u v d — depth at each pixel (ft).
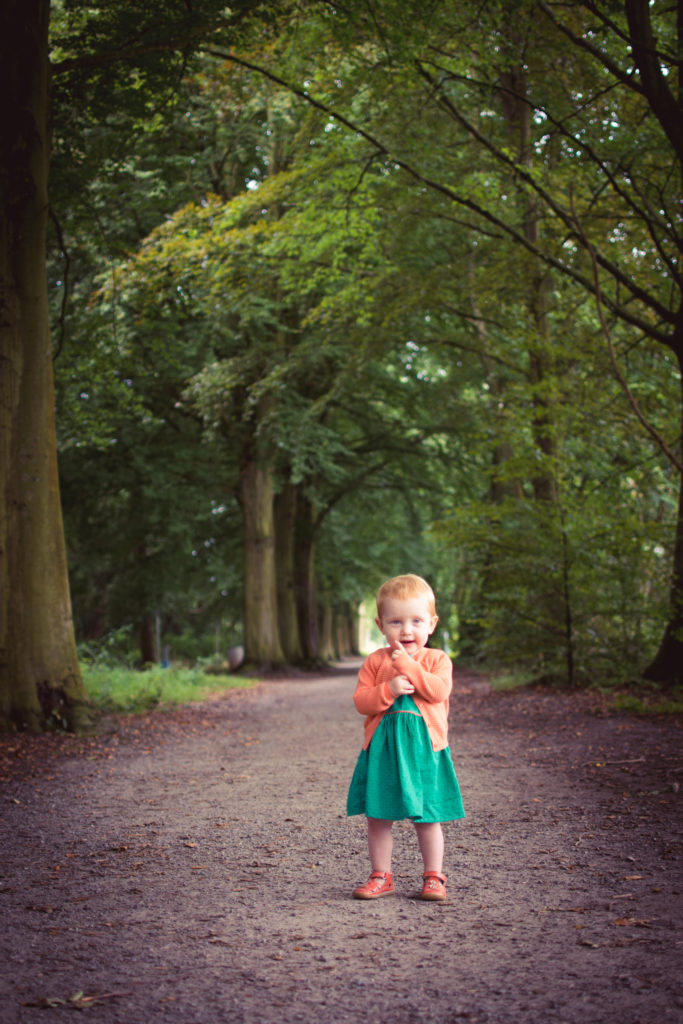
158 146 46.19
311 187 51.44
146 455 82.43
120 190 55.16
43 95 32.55
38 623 33.09
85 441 63.67
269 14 33.09
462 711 39.50
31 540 33.12
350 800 12.73
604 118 40.16
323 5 34.12
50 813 19.30
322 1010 8.20
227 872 13.97
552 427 44.57
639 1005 8.05
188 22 32.17
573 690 42.70
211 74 44.50
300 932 10.70
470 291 55.67
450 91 45.83
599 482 49.32
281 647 105.40
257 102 56.44
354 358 63.57
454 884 12.83
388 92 42.88
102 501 89.20
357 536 121.70
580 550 41.73
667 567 40.98
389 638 12.99
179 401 79.82
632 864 13.32
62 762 27.02
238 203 53.11
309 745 31.01
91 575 96.89
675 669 39.65
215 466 87.97
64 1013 8.20
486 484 91.61
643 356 49.96
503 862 13.94
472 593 52.60
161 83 36.27
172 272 56.95
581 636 43.65
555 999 8.28
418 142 45.24
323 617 165.37
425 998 8.43
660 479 50.83
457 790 12.48
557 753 25.07
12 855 15.40
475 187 46.06
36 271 33.32
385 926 10.84
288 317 84.64
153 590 94.84
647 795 18.37
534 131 47.01
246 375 70.85
